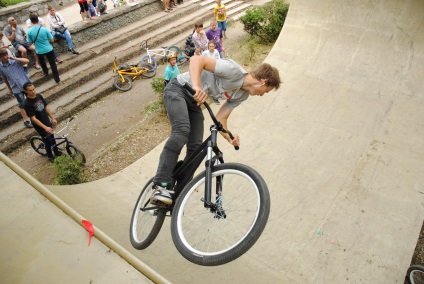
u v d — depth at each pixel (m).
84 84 9.48
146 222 3.16
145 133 7.81
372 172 5.60
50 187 5.39
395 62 7.16
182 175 2.58
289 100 7.25
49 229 1.96
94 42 10.94
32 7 11.58
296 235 4.94
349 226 4.95
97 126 8.23
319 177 5.69
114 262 1.73
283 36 8.74
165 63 10.73
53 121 6.90
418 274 4.38
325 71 7.66
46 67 9.10
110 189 5.96
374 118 6.47
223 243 4.32
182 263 4.38
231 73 2.40
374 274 4.38
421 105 6.47
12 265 1.78
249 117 7.07
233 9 14.32
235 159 6.23
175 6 13.77
